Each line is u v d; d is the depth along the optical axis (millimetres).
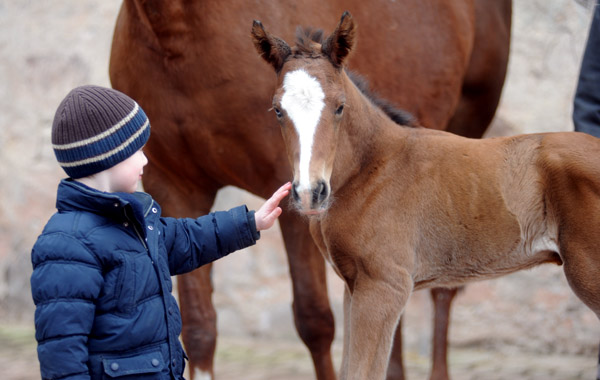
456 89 5777
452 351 7270
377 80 5215
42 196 8461
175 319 2982
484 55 6234
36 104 8867
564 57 8133
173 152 4730
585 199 3473
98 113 2812
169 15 4422
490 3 6215
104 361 2746
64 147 2816
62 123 2807
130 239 2863
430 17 5492
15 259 8305
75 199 2811
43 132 8727
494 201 3668
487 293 7539
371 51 5160
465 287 5945
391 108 4078
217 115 4562
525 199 3629
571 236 3504
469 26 5840
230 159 4699
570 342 7121
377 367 3662
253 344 7551
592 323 7160
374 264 3717
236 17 4512
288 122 3438
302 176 3318
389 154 3863
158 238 3045
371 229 3730
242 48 4500
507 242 3688
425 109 5559
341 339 7535
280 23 4625
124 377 2771
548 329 7238
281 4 4656
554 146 3611
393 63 5273
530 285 7445
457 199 3717
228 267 8086
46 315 2650
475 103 6453
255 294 7949
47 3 9250
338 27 3561
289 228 4789
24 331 7672
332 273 7766
